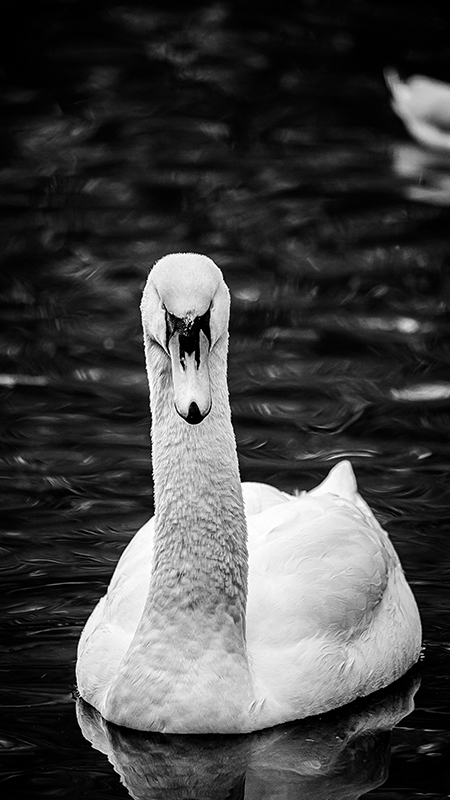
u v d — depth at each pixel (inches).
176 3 1224.2
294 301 679.1
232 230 780.0
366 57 1104.8
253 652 361.7
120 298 677.9
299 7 1221.7
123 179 863.7
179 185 853.8
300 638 365.7
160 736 346.3
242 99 1018.1
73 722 354.6
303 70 1075.9
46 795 317.1
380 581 386.3
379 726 356.2
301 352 617.3
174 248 748.6
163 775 329.7
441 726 355.9
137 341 627.5
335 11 1212.5
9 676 380.2
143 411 556.7
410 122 948.6
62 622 408.8
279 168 891.4
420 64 1087.6
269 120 981.2
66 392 572.7
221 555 344.8
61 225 783.1
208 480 344.2
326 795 321.1
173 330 322.0
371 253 748.0
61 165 887.7
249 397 570.9
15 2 1201.4
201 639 346.0
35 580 430.9
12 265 722.2
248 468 507.8
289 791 323.9
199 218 798.5
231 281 704.4
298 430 541.0
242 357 612.1
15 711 360.2
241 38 1145.4
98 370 595.2
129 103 1003.3
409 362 604.7
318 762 337.4
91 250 745.0
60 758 335.6
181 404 311.3
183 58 1094.4
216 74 1063.6
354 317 658.8
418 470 508.1
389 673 379.6
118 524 468.4
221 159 904.9
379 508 480.1
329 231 781.3
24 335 631.8
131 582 379.6
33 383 580.4
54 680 378.6
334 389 577.6
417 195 847.7
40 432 536.4
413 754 340.2
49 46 1111.0
